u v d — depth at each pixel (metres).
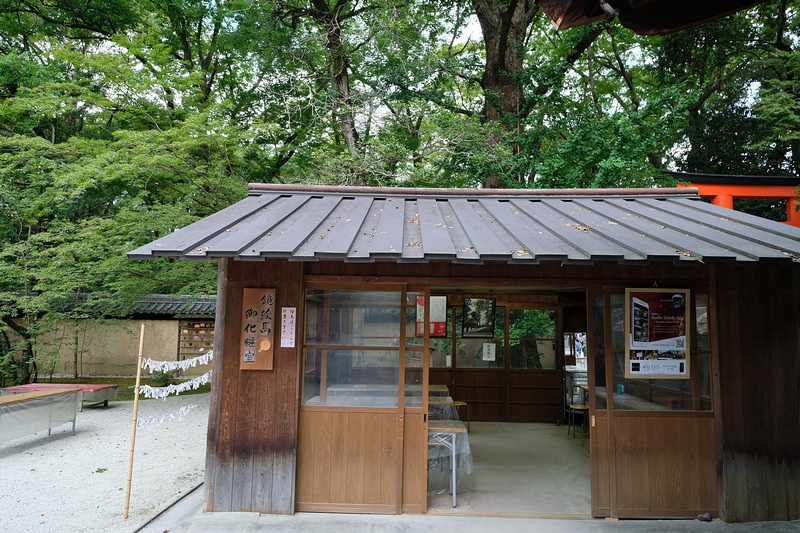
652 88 19.78
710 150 17.30
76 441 8.54
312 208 5.91
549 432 9.12
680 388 5.21
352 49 14.07
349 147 13.26
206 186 11.16
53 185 11.32
